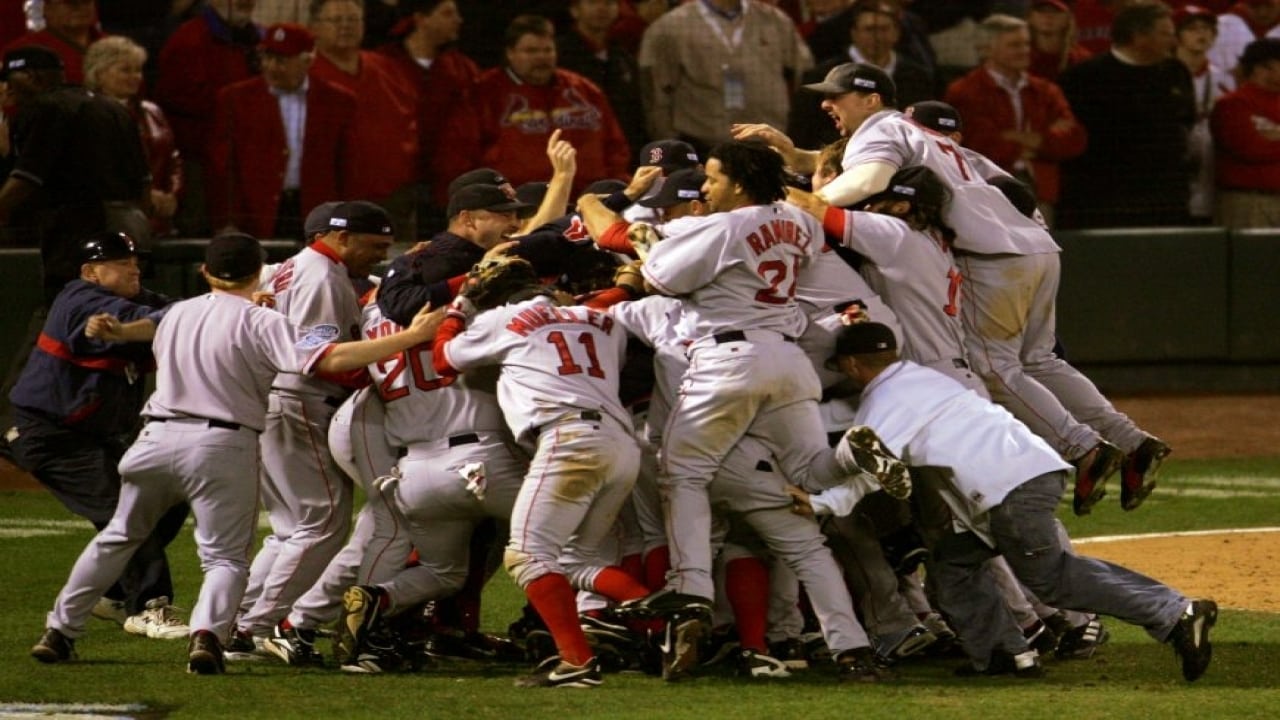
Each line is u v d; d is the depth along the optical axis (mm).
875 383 24547
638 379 25453
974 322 27094
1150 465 27891
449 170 48906
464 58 49938
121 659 25734
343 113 47781
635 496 25312
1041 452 23734
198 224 49156
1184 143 55312
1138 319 55469
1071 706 21953
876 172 25672
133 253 28219
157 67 50375
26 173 38906
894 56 52438
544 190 30438
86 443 28219
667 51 50969
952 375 25703
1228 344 55719
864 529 24984
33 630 28016
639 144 51562
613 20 51531
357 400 25516
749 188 24078
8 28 49906
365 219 26578
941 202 25891
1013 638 24328
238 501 24609
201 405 24484
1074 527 38156
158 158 47969
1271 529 37438
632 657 24922
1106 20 59375
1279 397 55375
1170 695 22750
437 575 24984
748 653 24250
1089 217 55594
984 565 24516
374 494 25328
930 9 56844
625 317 25094
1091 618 26172
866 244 25219
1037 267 27000
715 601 25531
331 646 27203
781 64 51594
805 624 26625
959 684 23844
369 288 28688
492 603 30719
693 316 24172
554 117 48969
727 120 51031
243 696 23031
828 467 23531
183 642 27141
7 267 48312
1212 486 43125
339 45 47969
